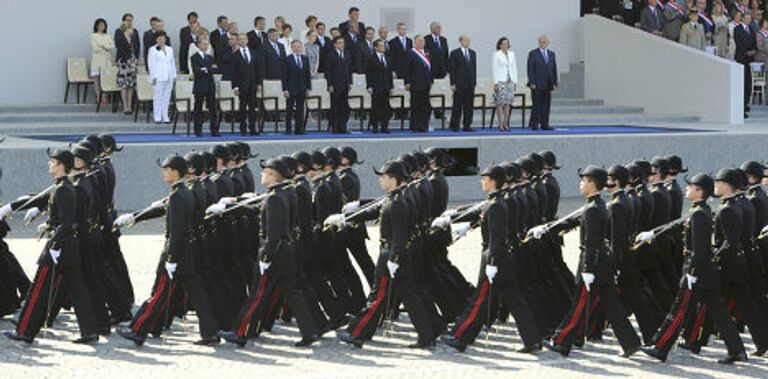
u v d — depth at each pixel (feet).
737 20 346.13
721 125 319.47
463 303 144.97
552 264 141.90
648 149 275.59
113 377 121.08
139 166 242.37
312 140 256.93
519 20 357.82
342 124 278.87
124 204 241.76
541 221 144.66
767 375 124.98
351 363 128.16
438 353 133.08
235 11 325.21
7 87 307.17
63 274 134.51
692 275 127.44
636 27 367.04
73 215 133.08
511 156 268.62
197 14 315.99
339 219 139.85
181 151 245.45
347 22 298.76
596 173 130.00
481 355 132.26
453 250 201.16
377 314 134.51
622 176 130.93
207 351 132.67
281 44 275.59
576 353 133.59
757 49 346.95
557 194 148.36
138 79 286.66
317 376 122.31
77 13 311.68
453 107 287.69
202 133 275.59
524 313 132.36
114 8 314.55
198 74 264.93
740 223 129.59
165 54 283.59
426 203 139.95
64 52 311.06
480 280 132.57
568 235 219.61
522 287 135.03
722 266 130.11
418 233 138.31
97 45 300.20
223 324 139.13
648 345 133.69
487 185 131.64
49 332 140.87
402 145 260.62
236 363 127.54
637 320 136.46
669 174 144.25
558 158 270.46
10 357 128.77
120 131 281.33
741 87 328.90
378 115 281.13
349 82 278.67
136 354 130.93
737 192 131.23
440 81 289.94
